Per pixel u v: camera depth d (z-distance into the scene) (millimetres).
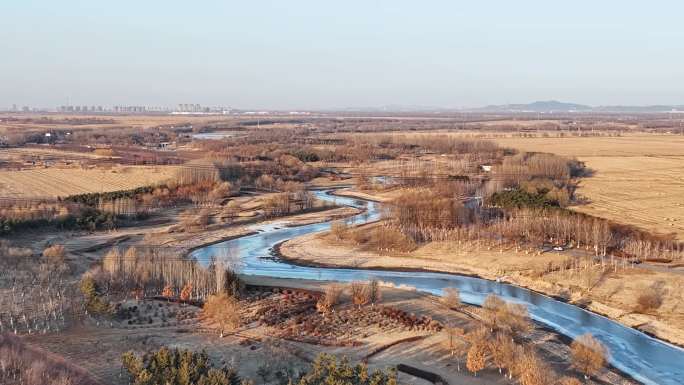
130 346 111312
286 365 104250
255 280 160375
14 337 111750
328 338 117938
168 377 88312
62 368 98188
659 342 120188
